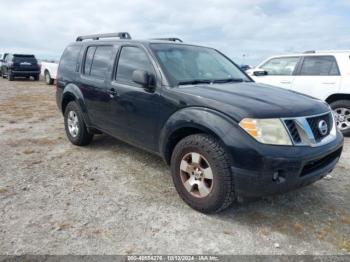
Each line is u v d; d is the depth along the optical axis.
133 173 4.28
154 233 2.88
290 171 2.75
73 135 5.47
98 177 4.13
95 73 4.78
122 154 5.05
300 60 7.15
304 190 3.81
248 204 3.44
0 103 10.66
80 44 5.38
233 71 4.52
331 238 2.84
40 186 3.83
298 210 3.34
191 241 2.77
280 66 7.51
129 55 4.18
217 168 2.95
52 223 3.01
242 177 2.81
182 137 3.48
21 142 5.75
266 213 3.27
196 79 3.83
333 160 3.33
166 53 3.95
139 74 3.58
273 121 2.83
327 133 3.28
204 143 3.03
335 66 6.62
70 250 2.62
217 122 2.95
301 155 2.77
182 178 3.35
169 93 3.45
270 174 2.74
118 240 2.77
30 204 3.37
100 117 4.66
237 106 2.96
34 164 4.58
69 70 5.43
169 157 3.63
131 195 3.63
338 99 6.64
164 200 3.52
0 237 2.77
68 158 4.86
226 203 3.02
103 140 5.82
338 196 3.67
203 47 4.72
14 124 7.35
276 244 2.74
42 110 9.41
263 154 2.71
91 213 3.21
